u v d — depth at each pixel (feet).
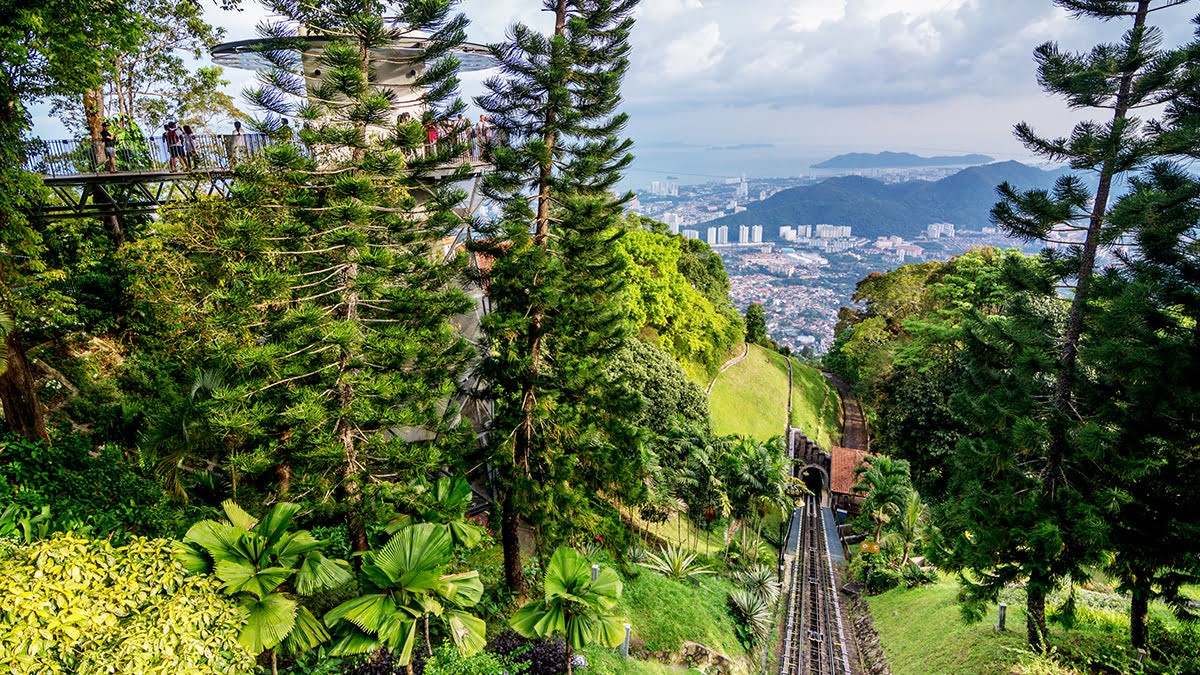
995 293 118.52
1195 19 40.04
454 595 30.07
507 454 44.55
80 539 21.34
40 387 50.75
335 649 27.48
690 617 53.98
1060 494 45.78
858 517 110.93
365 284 36.94
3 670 16.88
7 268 45.65
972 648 50.03
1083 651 45.06
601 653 39.32
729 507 80.79
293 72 38.88
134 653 19.52
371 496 38.42
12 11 39.60
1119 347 41.09
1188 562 40.37
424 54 43.27
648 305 114.52
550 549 45.37
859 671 62.23
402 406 41.70
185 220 50.34
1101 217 43.55
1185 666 42.09
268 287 33.99
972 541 49.14
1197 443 42.42
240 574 25.48
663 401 91.35
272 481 42.65
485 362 46.78
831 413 170.91
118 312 60.59
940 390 115.75
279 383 37.50
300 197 39.24
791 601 79.46
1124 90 42.70
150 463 39.81
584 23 42.80
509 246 46.26
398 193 44.73
